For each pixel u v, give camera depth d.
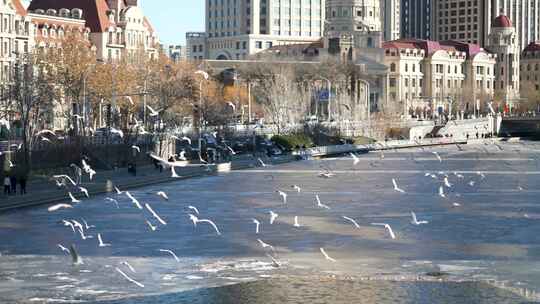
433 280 109.25
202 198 181.25
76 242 130.88
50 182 186.38
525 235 137.38
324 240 133.12
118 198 179.38
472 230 141.62
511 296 103.12
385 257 121.56
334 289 105.25
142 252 124.12
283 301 100.88
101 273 111.88
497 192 194.00
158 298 101.50
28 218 151.12
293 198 182.38
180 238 134.38
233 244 130.00
